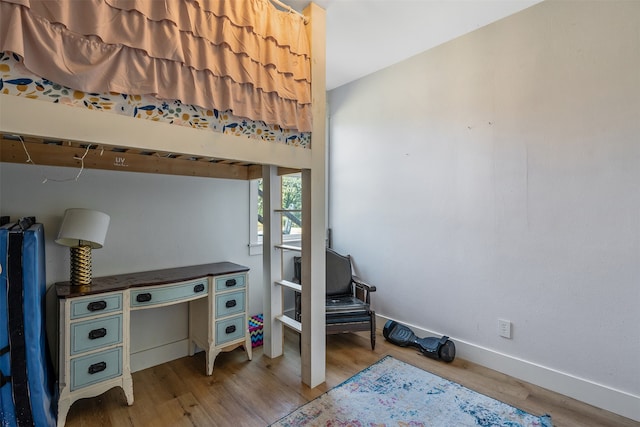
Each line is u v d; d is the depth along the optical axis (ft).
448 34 8.26
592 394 6.29
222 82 5.08
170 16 4.43
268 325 8.36
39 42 3.50
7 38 3.26
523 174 7.24
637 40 5.81
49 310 6.40
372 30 8.05
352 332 9.16
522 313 7.27
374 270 10.71
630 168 5.91
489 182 7.80
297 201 12.18
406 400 6.40
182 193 8.34
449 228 8.63
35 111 3.54
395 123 9.97
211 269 8.01
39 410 4.91
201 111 4.97
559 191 6.73
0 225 5.31
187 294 7.08
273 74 5.77
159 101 4.51
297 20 6.40
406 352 8.70
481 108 7.94
